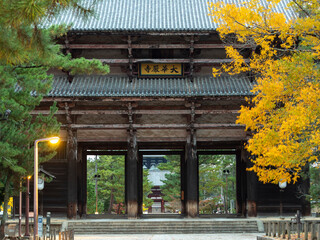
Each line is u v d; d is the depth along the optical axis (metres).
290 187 56.50
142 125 56.44
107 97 54.56
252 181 55.41
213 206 105.00
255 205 55.31
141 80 57.97
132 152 56.19
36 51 16.36
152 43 56.84
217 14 26.48
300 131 27.00
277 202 56.50
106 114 56.50
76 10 15.89
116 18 58.31
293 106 27.77
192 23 57.38
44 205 56.09
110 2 61.59
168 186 100.94
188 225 51.84
